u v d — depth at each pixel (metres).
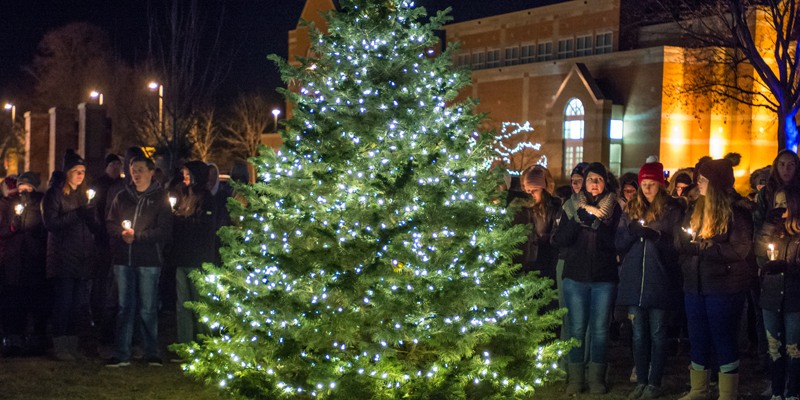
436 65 5.95
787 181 6.32
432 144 5.75
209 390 6.85
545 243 8.02
